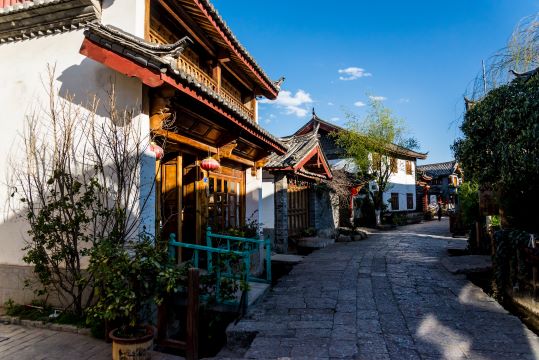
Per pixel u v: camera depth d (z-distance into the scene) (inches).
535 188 234.8
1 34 240.7
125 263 166.1
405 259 397.7
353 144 819.4
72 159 220.4
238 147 344.2
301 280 307.4
